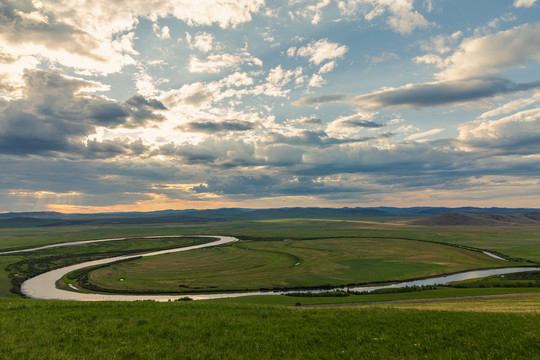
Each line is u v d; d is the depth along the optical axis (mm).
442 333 16516
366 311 23906
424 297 68938
